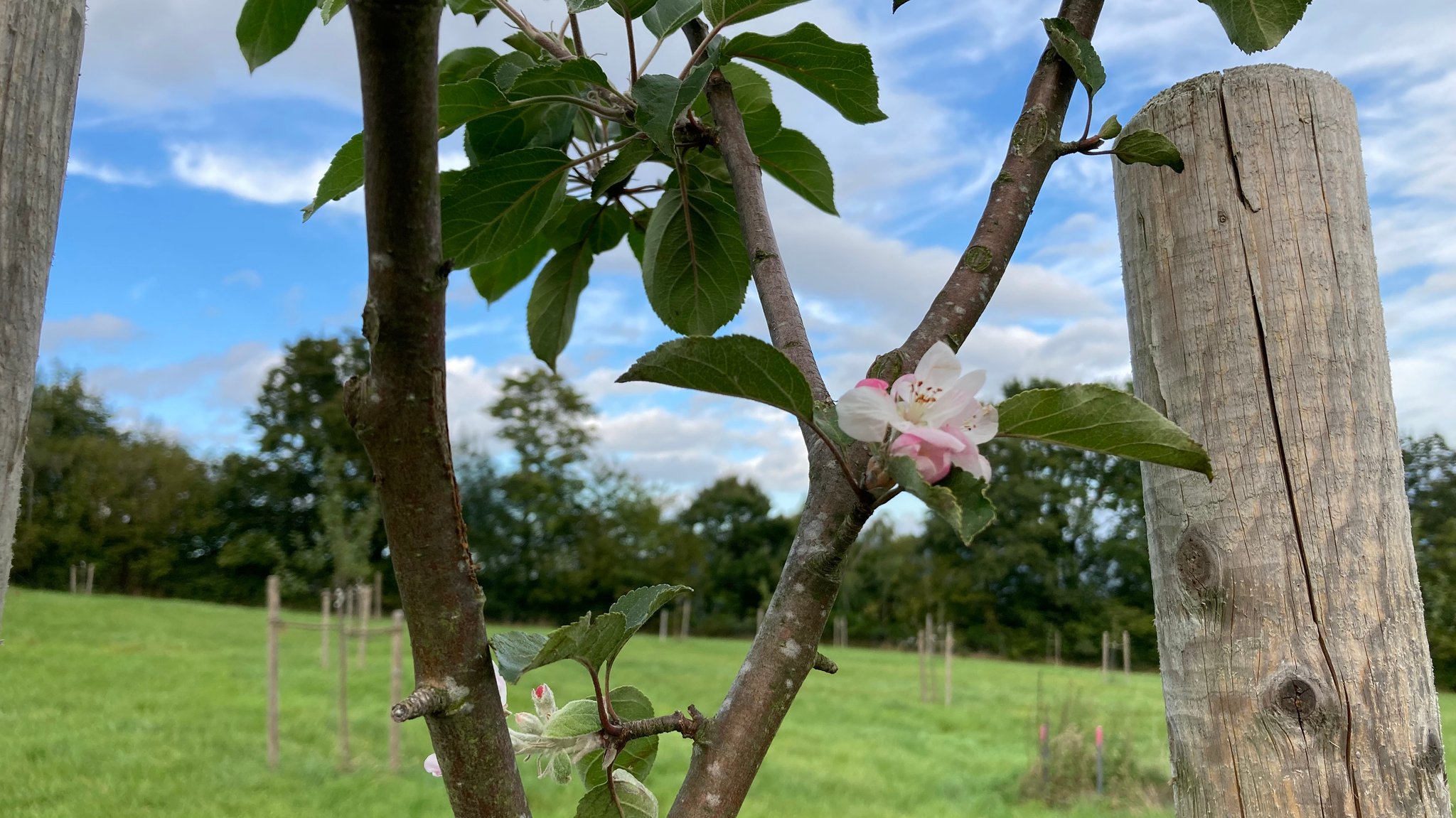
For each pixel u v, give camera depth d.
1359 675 1.31
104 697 12.89
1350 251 1.42
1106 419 0.81
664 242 1.63
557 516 46.53
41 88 1.09
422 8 0.54
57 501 44.69
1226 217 1.44
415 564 0.68
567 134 1.51
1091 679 26.61
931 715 16.27
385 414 0.63
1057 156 1.17
